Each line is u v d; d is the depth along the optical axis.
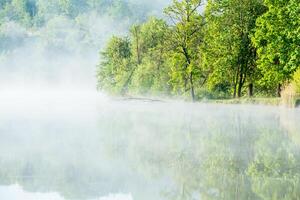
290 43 44.88
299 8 42.47
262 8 56.00
